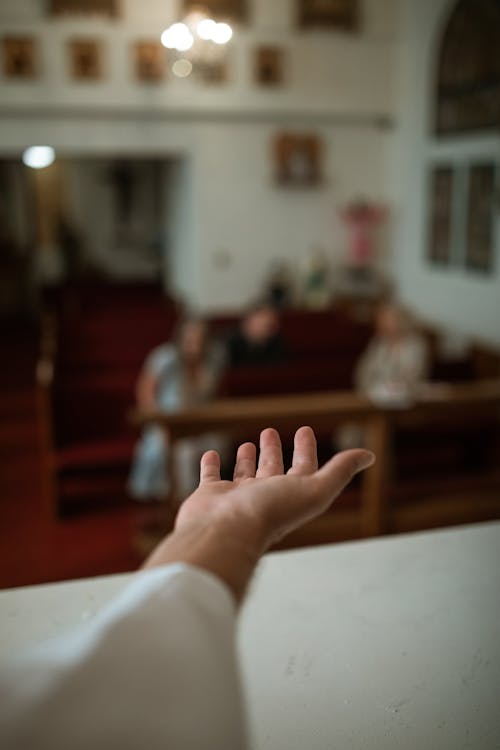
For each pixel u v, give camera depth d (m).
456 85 7.60
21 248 12.21
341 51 8.51
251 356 6.11
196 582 0.44
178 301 9.54
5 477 6.05
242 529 0.49
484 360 6.60
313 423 4.03
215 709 0.38
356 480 4.82
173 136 8.41
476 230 7.48
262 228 8.88
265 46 8.27
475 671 1.04
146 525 4.79
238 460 0.60
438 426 5.41
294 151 8.73
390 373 5.42
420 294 8.60
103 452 5.30
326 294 8.98
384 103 8.77
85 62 7.85
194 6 7.94
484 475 5.12
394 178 8.91
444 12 7.66
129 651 0.39
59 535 4.96
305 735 0.93
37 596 1.16
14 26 7.66
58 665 0.38
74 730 0.36
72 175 13.46
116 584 1.20
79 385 5.57
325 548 1.35
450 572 1.27
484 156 7.23
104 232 13.70
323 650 1.08
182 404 4.97
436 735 0.93
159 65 8.01
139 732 0.36
